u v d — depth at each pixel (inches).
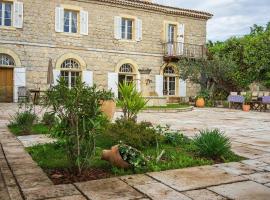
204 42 922.1
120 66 772.6
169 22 852.0
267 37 792.3
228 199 133.3
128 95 273.6
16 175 162.1
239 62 849.5
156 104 652.1
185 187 147.6
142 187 147.0
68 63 708.0
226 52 881.5
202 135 220.4
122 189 144.2
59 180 156.9
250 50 804.6
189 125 385.1
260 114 565.6
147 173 170.2
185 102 856.9
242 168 182.2
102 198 132.5
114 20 759.7
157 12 829.2
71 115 161.9
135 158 177.6
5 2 643.5
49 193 137.9
